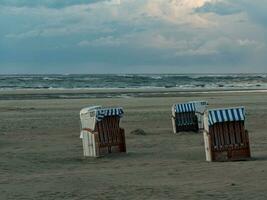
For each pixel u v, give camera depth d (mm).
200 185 11602
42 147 20375
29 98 56062
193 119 25406
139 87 100688
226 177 12531
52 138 23359
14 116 33906
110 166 15570
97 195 10836
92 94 66500
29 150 19500
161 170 14250
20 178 13383
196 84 121312
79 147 20359
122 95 63750
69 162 16656
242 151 16047
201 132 25000
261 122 29203
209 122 15672
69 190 11477
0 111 37844
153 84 120062
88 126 17797
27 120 31344
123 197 10570
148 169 14578
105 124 18203
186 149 19125
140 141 21781
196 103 25422
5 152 18844
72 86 105000
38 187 11938
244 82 138625
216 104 44594
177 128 25078
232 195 10320
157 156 17438
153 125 28469
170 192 10914
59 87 99625
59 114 35344
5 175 13984
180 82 134250
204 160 16062
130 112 36406
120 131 18547
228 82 137875
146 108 40594
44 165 16000
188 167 14602
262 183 11492
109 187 11742
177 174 13422
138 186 11781
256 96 59625
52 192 11281
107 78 161625
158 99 53438
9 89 87188
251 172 13023
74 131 26078
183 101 49344
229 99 52812
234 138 16031
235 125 16031
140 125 28469
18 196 10930
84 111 17953
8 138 23359
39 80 139750
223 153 15844
